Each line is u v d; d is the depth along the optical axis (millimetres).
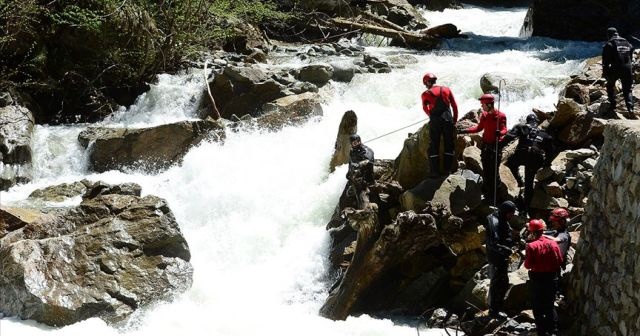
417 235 11352
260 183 15227
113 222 12859
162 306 12125
